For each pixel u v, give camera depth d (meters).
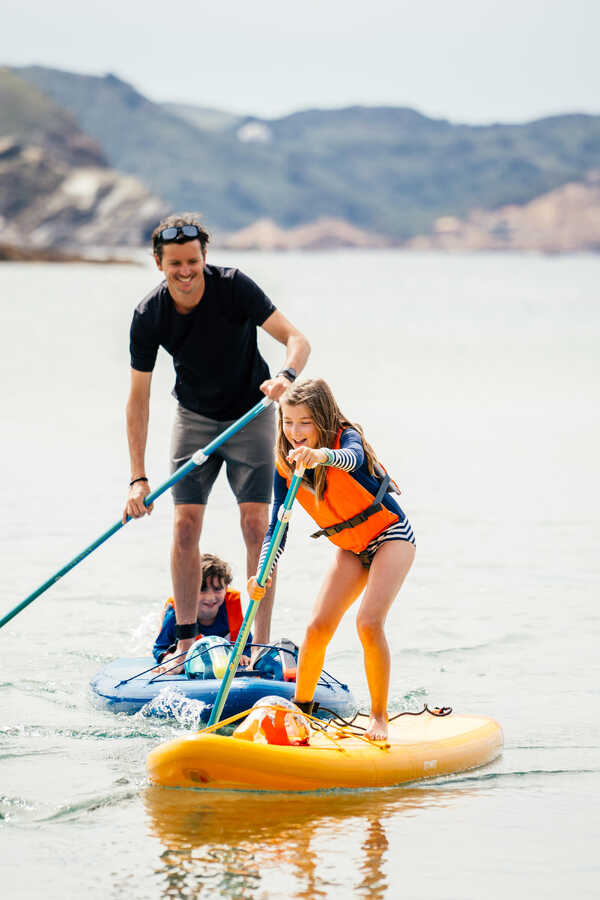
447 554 25.17
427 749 13.72
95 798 12.62
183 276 16.42
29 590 22.22
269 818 12.06
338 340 96.00
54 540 25.98
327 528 14.14
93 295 168.88
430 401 53.16
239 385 17.44
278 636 19.59
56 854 11.11
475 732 14.45
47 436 40.69
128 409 17.31
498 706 16.22
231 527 28.00
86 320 115.00
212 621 18.75
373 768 13.20
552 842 11.48
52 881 10.53
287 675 16.55
